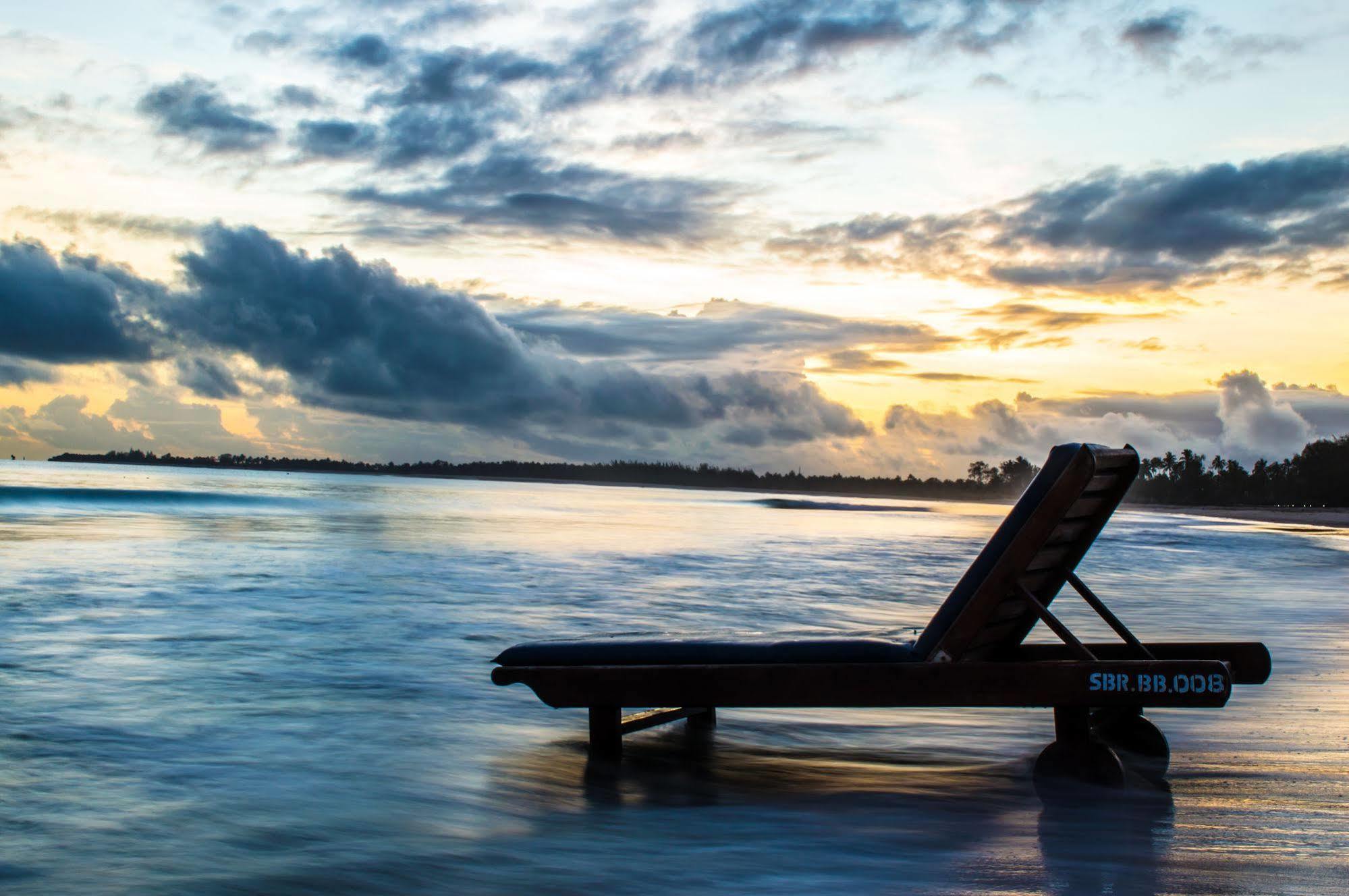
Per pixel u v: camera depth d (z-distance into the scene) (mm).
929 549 30875
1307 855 3811
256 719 6258
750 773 5168
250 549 21406
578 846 3961
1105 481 4988
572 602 13422
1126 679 4301
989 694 4453
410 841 4016
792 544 31797
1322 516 109188
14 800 4488
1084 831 4129
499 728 6148
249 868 3664
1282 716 6422
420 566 18500
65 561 17312
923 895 3393
